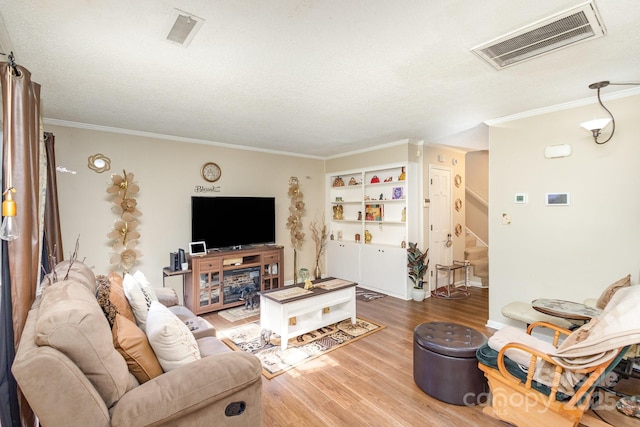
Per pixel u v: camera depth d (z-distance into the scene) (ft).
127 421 3.89
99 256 11.93
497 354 6.75
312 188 19.21
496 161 11.35
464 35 5.76
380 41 5.94
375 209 17.19
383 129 12.79
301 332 10.07
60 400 3.51
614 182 8.91
